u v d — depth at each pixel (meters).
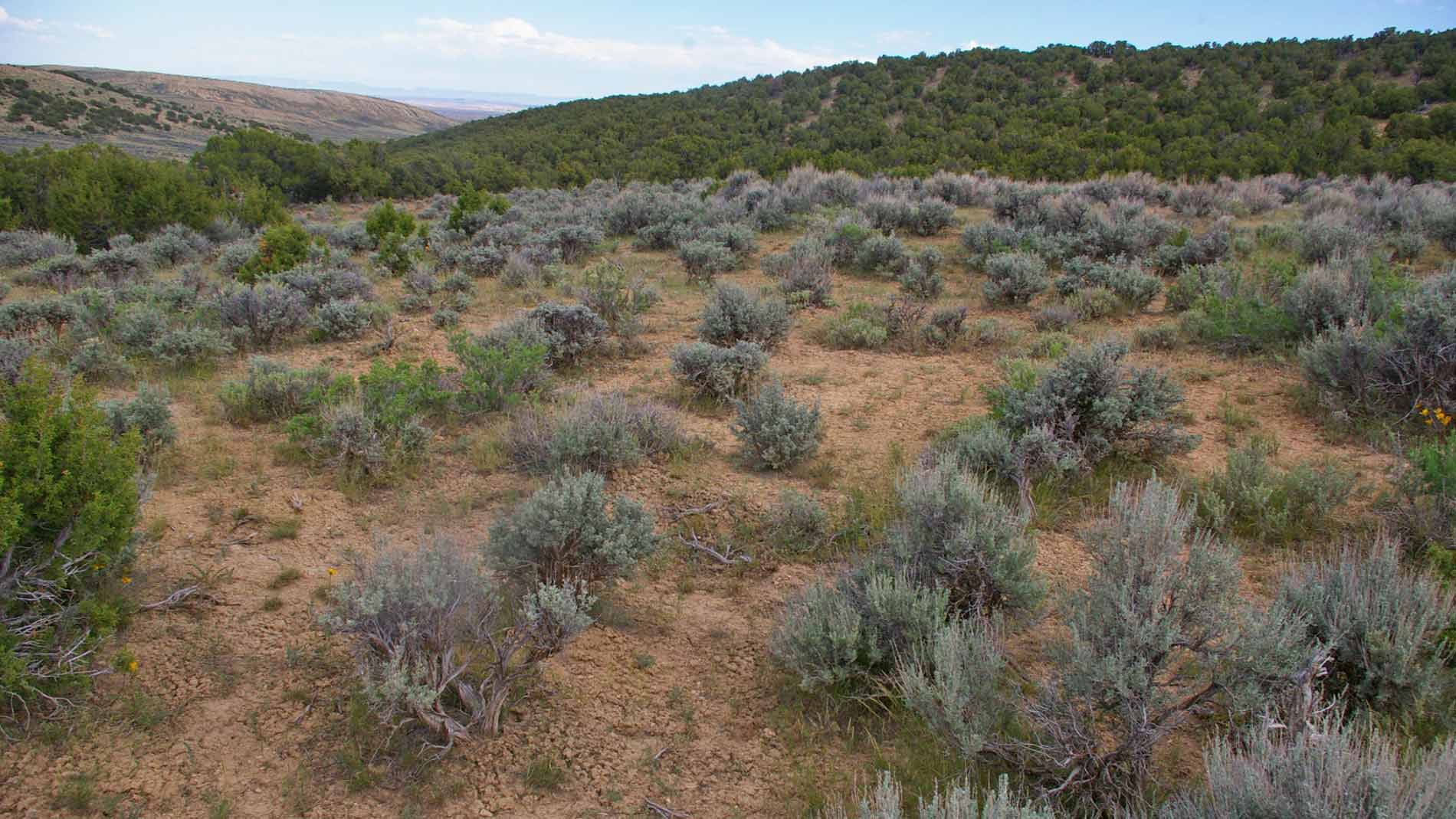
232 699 3.77
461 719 3.71
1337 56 51.38
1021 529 4.56
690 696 3.98
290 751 3.47
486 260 15.45
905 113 52.78
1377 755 2.89
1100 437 6.26
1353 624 3.67
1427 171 26.22
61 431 4.01
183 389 8.48
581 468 6.31
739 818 3.22
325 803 3.21
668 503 6.03
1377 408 6.94
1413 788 2.44
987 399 7.30
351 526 5.59
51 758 3.35
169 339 9.33
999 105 51.00
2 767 3.28
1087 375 6.57
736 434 6.80
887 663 3.96
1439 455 5.11
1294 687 3.19
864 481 6.25
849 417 7.79
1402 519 5.05
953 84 56.91
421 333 11.32
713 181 31.27
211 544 5.23
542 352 8.03
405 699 3.38
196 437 7.03
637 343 10.20
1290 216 19.14
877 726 3.74
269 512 5.72
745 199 21.92
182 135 91.00
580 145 54.75
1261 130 36.22
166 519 5.52
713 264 14.87
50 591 3.95
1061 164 31.62
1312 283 9.10
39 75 95.56
